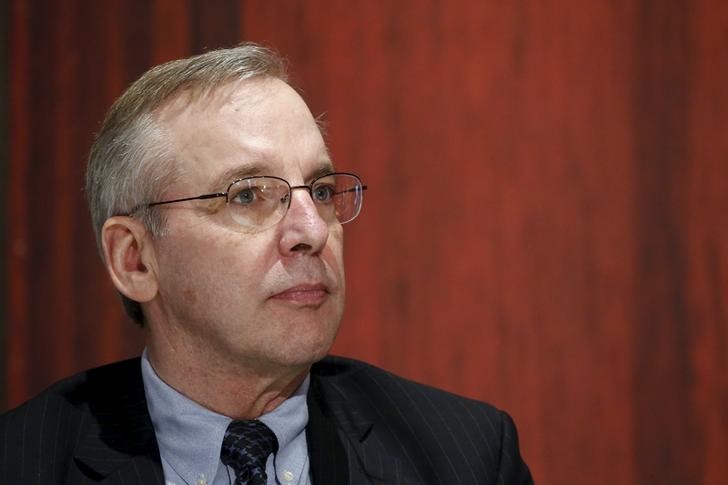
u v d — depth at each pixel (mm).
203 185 4098
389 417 4758
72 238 7391
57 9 7395
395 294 7180
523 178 7086
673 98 6988
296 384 4430
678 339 6961
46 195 7402
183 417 4293
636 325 6988
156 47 7367
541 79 7078
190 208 4117
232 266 4035
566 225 7047
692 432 6938
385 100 7203
